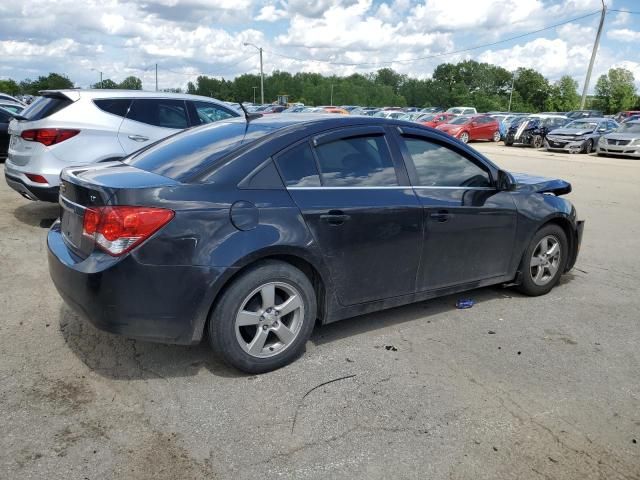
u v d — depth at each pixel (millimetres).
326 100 113312
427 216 3969
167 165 3508
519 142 26203
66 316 4254
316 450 2730
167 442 2770
